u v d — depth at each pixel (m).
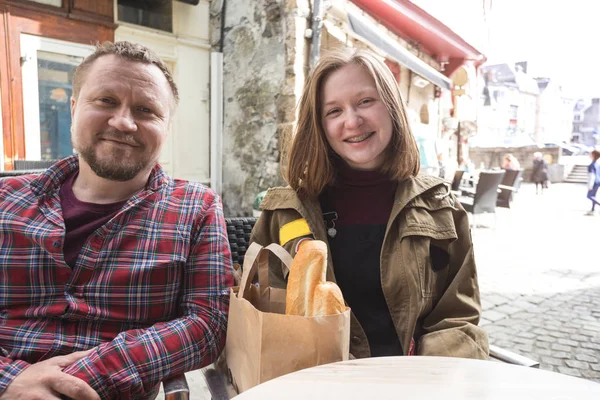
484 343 1.39
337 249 1.55
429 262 1.49
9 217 1.35
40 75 4.40
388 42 6.02
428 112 8.70
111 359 1.20
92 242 1.35
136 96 1.39
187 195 1.54
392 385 0.92
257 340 1.04
